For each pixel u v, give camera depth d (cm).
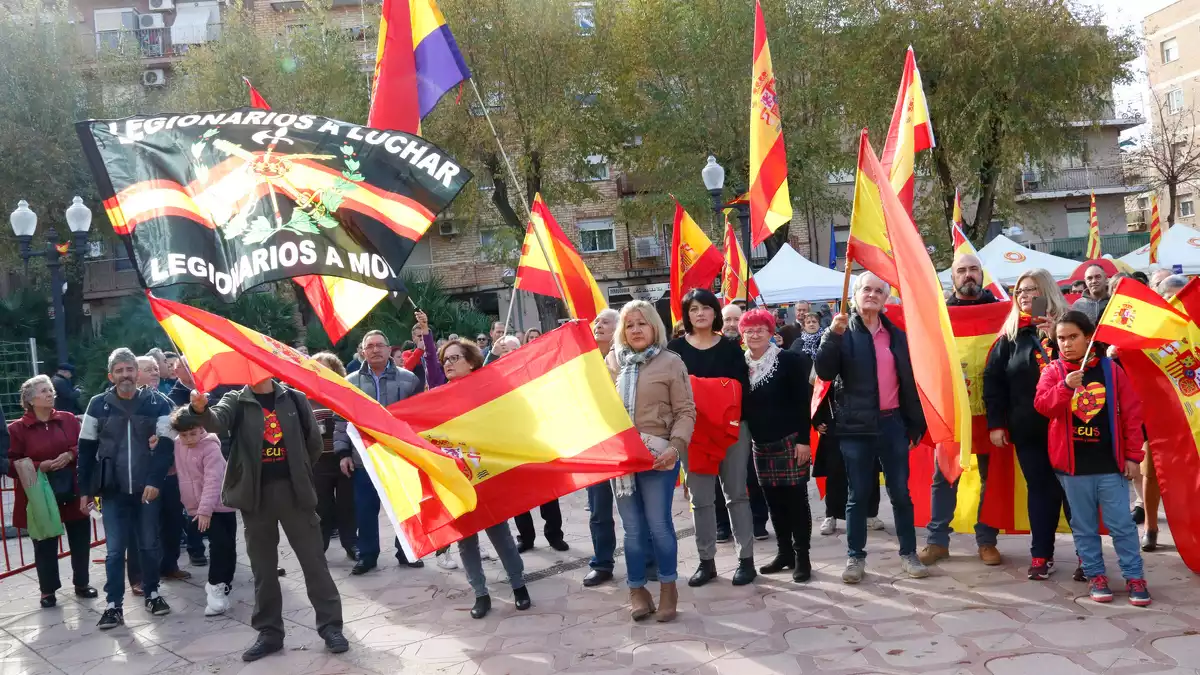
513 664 503
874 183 588
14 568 867
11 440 700
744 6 2416
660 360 564
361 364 795
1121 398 521
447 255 3534
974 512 657
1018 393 577
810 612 545
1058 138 2575
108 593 643
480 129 2433
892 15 2486
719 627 531
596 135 2634
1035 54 2447
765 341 621
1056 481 570
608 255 3566
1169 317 542
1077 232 4025
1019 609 520
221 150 475
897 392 599
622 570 690
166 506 768
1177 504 563
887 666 452
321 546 564
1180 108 4903
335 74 2625
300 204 474
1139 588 511
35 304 2455
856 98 2550
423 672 505
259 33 2966
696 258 1005
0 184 2605
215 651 573
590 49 2528
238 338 465
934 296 563
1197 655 433
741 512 612
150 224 456
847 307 612
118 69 2970
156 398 679
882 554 668
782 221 929
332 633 552
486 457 538
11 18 2688
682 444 541
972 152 2452
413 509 559
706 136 2477
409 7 713
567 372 551
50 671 559
